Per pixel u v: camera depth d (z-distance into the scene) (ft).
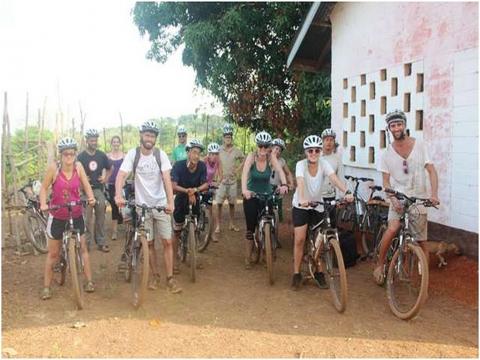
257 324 16.07
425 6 23.38
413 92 24.35
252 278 21.15
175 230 21.79
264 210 21.21
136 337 15.05
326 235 17.80
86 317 16.69
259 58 47.98
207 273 21.94
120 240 28.58
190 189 21.06
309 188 18.74
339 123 31.78
